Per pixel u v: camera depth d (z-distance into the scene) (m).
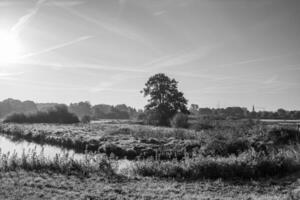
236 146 17.09
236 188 9.50
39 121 65.56
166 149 18.80
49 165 11.61
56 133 32.59
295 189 9.16
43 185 8.71
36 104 150.75
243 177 10.98
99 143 22.89
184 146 19.39
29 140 31.67
